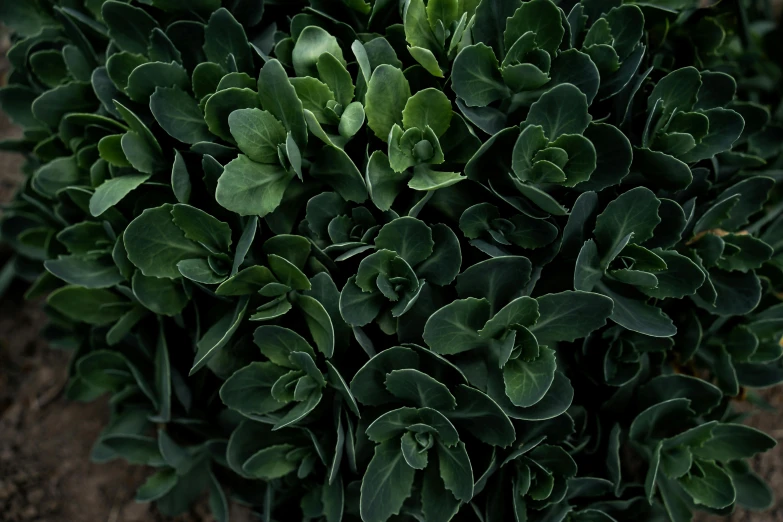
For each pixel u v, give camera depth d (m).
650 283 0.68
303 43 0.70
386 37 0.73
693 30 0.78
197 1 0.73
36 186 0.79
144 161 0.70
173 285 0.72
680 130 0.72
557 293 0.67
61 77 0.81
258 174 0.68
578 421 0.73
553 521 0.69
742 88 0.85
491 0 0.69
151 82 0.71
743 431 0.73
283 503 0.76
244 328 0.72
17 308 0.99
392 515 0.72
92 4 0.77
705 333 0.76
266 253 0.70
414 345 0.68
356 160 0.71
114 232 0.75
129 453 0.76
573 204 0.71
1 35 1.17
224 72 0.71
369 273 0.68
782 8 0.95
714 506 0.72
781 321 0.75
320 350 0.69
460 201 0.70
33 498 0.90
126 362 0.78
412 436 0.69
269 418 0.71
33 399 0.95
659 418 0.72
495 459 0.69
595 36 0.71
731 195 0.73
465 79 0.68
